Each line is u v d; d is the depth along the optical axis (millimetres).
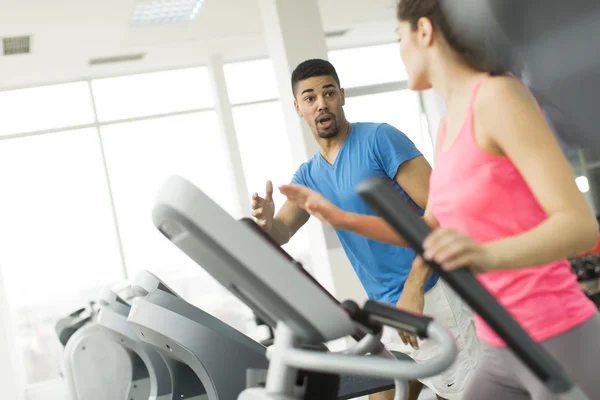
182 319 2172
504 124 1294
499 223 1386
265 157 10484
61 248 9680
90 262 9727
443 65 1410
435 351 2918
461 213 1418
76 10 7086
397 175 2791
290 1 6344
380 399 3174
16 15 6914
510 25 2844
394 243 1704
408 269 2758
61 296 9641
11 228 9602
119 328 3143
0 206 9594
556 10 2852
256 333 9625
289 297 1211
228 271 1267
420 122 10859
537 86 1814
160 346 2270
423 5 1388
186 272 9898
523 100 1301
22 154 9648
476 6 1366
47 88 9750
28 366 9422
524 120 1277
